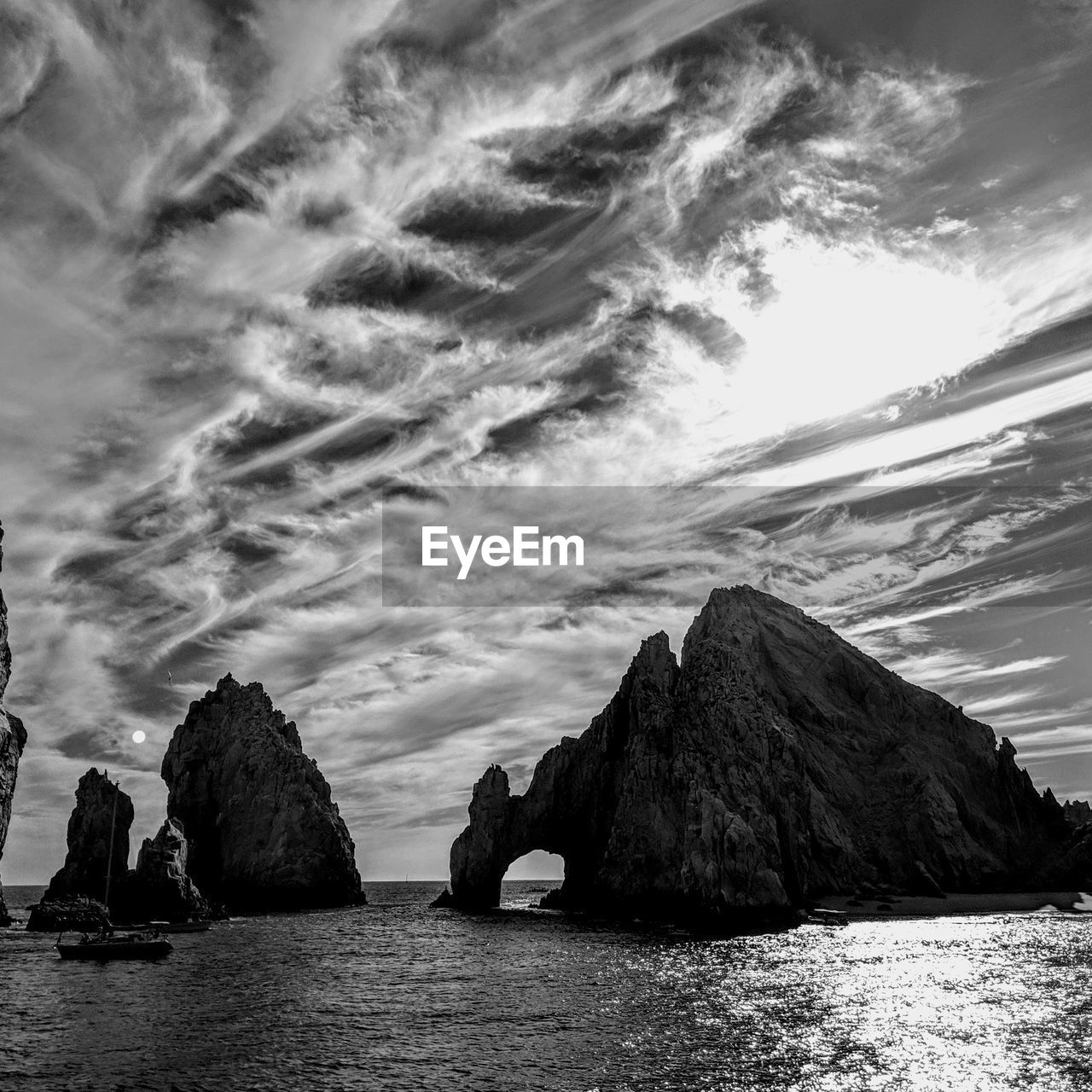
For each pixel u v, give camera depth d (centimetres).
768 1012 6388
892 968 8038
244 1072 5200
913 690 17038
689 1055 5328
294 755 18512
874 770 15738
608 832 15675
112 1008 7075
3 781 12325
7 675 12688
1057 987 7012
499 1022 6347
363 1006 7069
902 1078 4800
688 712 15062
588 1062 5247
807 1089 4684
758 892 12212
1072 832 15675
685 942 10444
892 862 14500
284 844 17688
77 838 15400
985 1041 5472
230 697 19125
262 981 8350
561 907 16350
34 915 13200
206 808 18162
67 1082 5059
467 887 17488
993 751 16425
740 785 13750
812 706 16350
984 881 14475
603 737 16412
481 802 17825
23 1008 7094
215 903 15662
